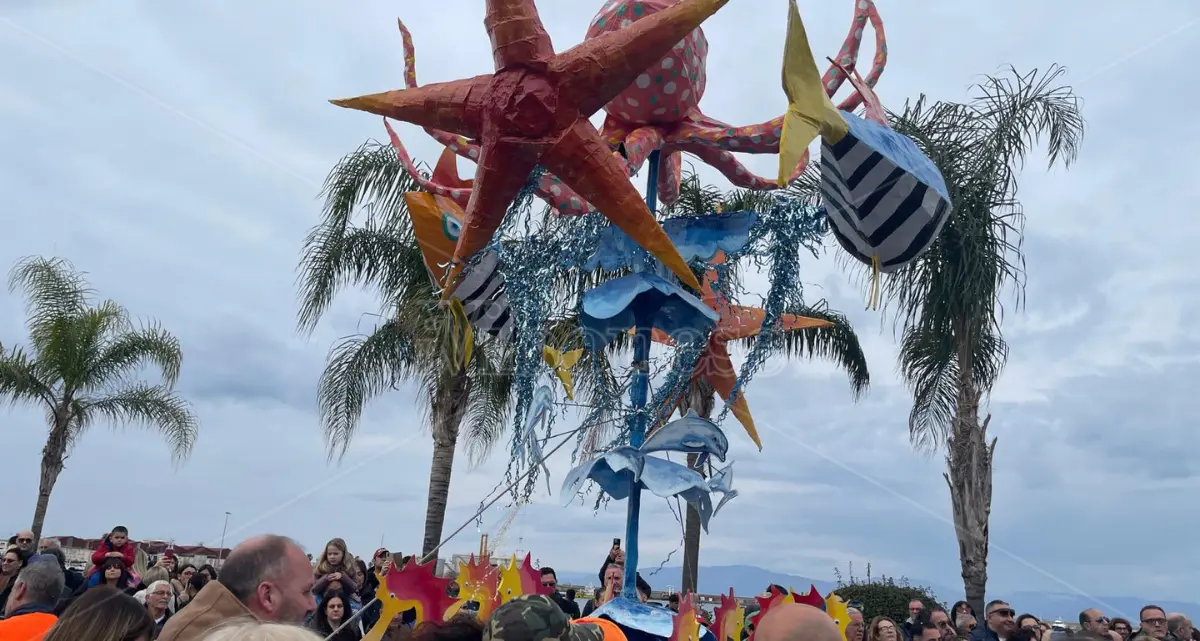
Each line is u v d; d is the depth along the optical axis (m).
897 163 3.78
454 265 4.13
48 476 14.89
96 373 15.16
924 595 11.20
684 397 5.32
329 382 11.18
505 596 3.93
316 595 4.94
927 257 9.06
